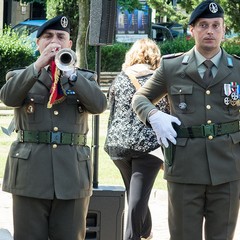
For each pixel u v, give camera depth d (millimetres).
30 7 55344
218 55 9867
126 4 42875
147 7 43938
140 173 11922
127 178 12445
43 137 9258
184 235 9758
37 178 9180
